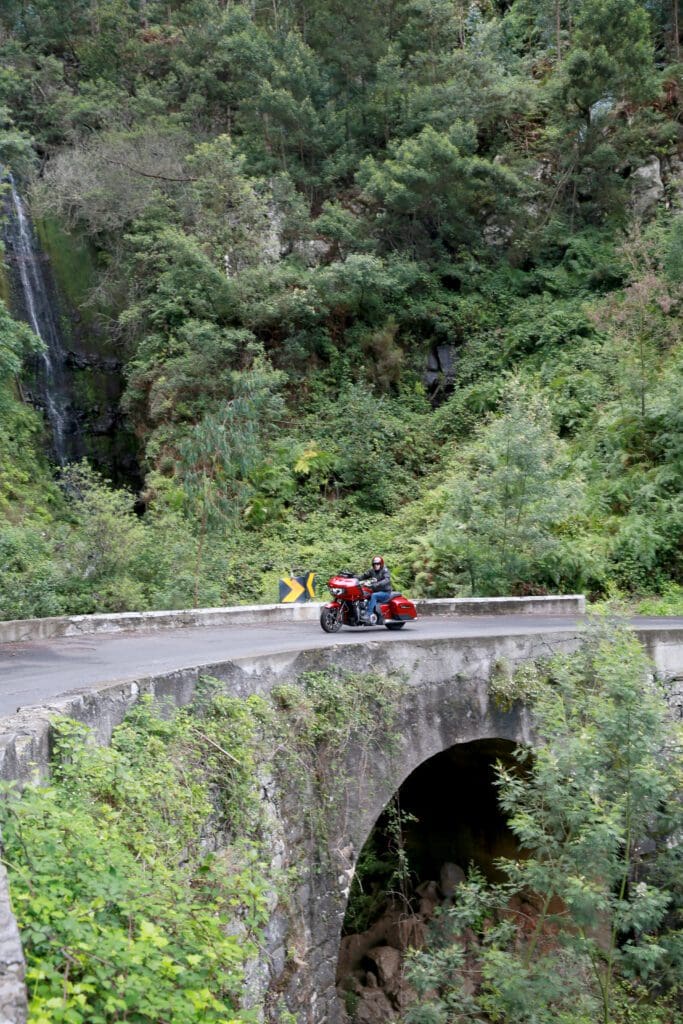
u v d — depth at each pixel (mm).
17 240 35312
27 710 6207
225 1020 4980
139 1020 4543
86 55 41375
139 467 32938
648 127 36625
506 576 21078
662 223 34938
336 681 9781
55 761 6043
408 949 10812
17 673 9562
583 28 36594
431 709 10820
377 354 33312
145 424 31703
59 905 4730
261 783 8273
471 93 37469
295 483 28812
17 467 28453
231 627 15602
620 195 36156
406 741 10414
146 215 33031
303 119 35750
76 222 35312
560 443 22641
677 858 10227
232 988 5750
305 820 8883
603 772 9148
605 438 26469
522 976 9375
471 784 14523
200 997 4875
